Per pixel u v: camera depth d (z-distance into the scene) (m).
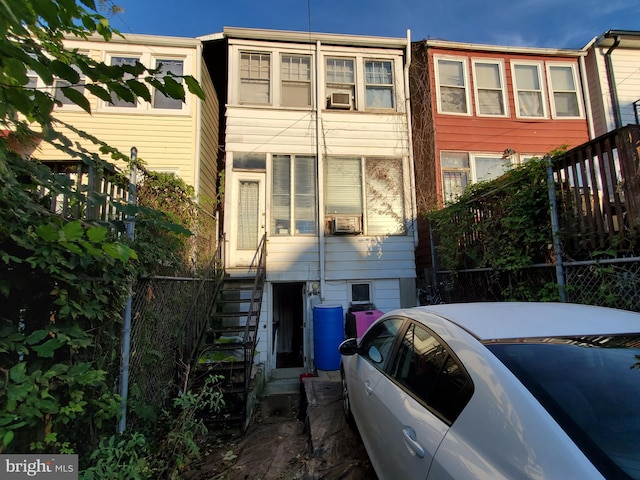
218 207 7.89
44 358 2.11
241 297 6.90
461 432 1.45
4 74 1.19
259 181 7.62
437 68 9.01
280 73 7.95
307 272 7.43
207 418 4.10
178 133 7.61
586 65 9.58
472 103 9.00
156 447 3.17
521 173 4.43
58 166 2.57
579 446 1.11
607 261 3.34
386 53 8.30
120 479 2.21
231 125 7.61
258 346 6.93
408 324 2.47
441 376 1.78
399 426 1.92
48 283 2.14
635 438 1.14
